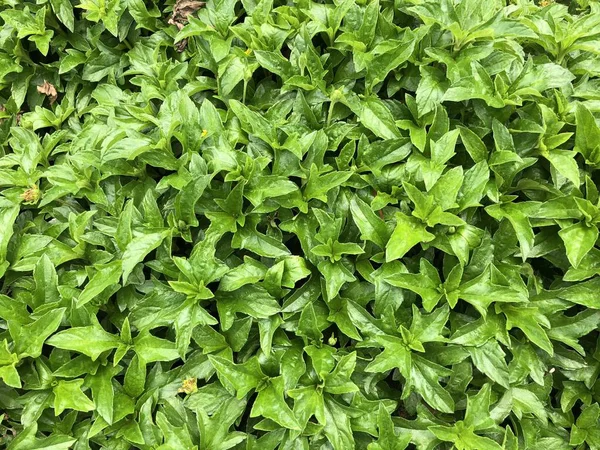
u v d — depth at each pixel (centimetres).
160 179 42
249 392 37
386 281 35
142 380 35
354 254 38
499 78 38
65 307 36
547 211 36
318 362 35
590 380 38
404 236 35
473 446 33
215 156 38
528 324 35
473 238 36
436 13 39
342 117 41
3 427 37
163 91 44
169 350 35
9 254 40
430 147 37
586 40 42
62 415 37
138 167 41
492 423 34
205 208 39
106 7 47
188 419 35
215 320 34
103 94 47
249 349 37
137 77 45
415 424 35
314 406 34
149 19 49
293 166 39
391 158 39
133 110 42
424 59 40
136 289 39
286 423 33
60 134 46
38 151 44
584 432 37
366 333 36
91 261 40
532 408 36
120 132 40
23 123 47
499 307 36
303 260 37
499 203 37
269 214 39
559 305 36
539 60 42
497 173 37
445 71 40
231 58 42
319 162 38
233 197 37
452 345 35
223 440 34
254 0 46
